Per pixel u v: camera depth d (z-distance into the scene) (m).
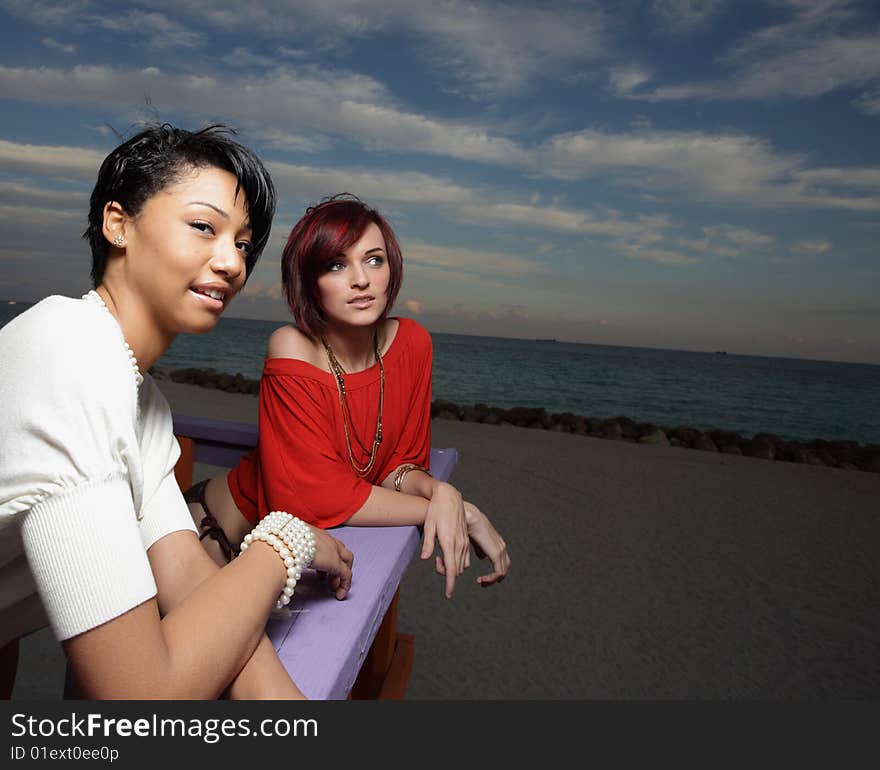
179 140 0.88
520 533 5.30
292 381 1.51
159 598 0.99
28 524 0.73
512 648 3.45
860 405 43.69
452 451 2.17
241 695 0.79
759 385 56.84
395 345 1.71
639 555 4.95
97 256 0.91
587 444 10.03
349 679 0.91
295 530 0.90
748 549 5.24
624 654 3.44
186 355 48.47
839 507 6.81
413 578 4.34
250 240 0.93
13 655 1.53
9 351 0.79
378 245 1.53
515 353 106.19
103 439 0.76
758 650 3.56
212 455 2.04
